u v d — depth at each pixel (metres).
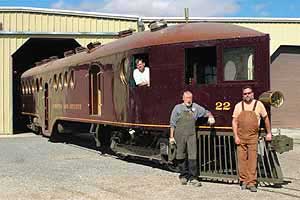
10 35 22.61
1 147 16.52
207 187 8.84
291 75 26.17
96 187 8.95
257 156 8.80
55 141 18.84
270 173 8.96
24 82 25.08
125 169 11.08
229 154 9.28
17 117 28.83
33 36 22.70
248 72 9.21
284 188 8.76
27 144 17.62
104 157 13.42
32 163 12.27
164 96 10.38
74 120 15.77
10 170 11.09
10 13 22.86
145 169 11.05
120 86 11.98
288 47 25.97
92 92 14.16
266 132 8.96
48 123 19.23
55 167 11.52
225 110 9.38
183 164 9.24
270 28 25.22
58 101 17.67
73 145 17.09
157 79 10.53
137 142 11.78
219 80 9.48
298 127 26.31
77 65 15.41
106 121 12.93
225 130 9.36
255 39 9.14
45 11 23.02
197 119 9.45
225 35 9.50
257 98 9.09
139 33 12.15
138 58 11.25
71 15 23.17
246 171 8.63
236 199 7.81
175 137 9.22
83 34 22.77
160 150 10.57
